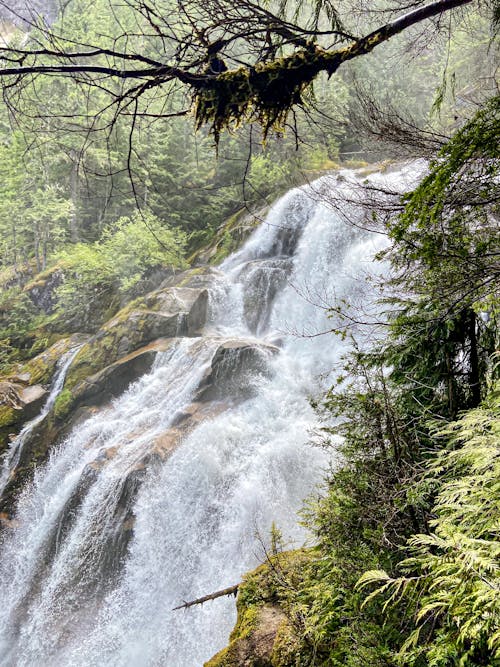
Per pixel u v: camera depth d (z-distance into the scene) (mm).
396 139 3312
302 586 3688
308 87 2676
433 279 2920
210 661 3715
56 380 15070
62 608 9008
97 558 9094
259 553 7484
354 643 2609
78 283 19156
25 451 12898
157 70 2248
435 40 4074
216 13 2350
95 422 12445
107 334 14891
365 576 1817
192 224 22672
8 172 20219
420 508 2734
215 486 8602
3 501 12047
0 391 14359
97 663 7914
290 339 13125
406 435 3041
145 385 12969
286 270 15648
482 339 3422
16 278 23078
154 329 14500
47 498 11625
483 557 1481
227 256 19047
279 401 10117
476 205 2521
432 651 1719
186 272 18438
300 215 17172
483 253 2561
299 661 3107
